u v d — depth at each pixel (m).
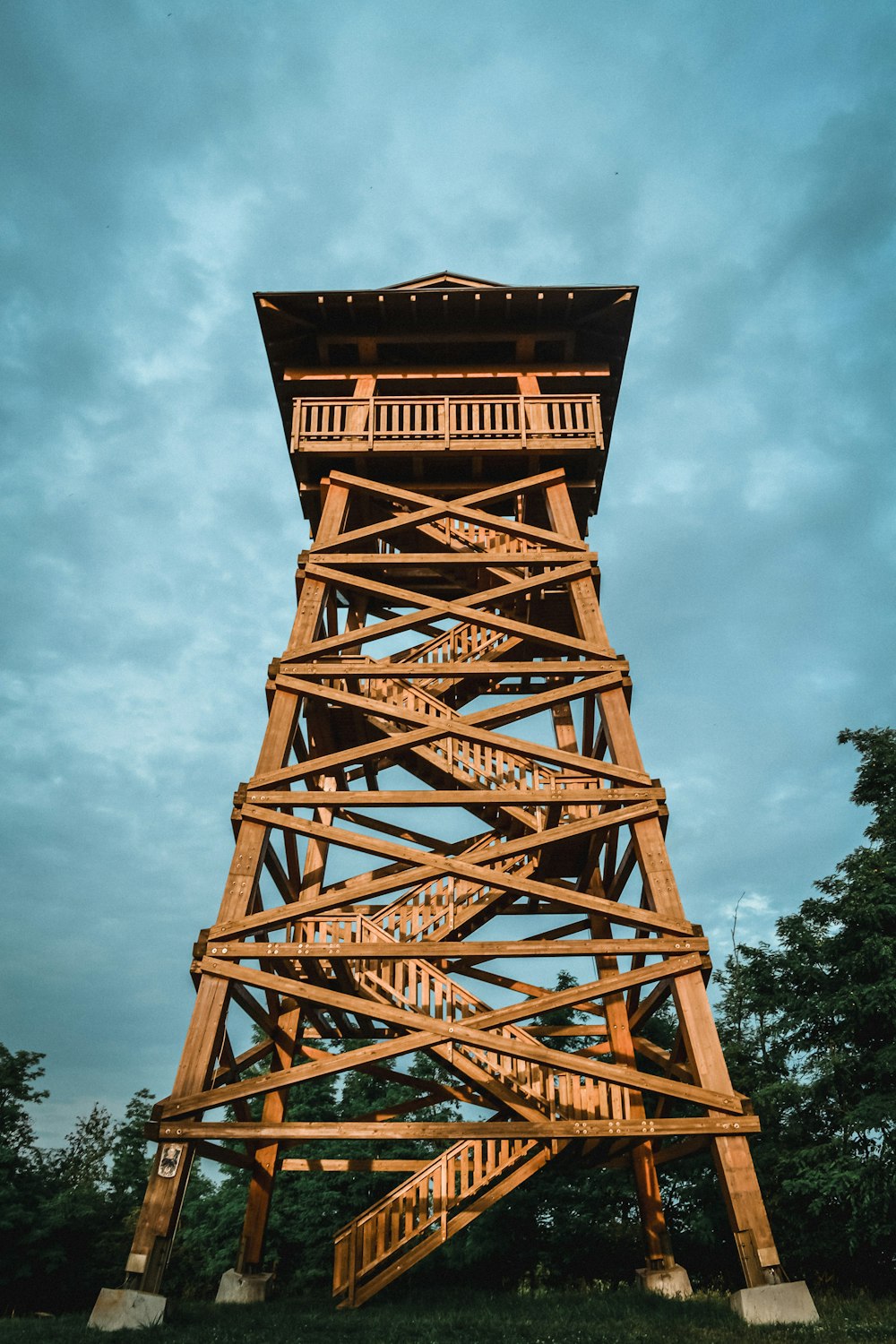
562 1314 11.54
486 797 13.56
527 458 17.72
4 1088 25.00
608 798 13.58
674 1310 11.45
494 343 18.88
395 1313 12.22
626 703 14.70
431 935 14.96
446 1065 13.23
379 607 20.38
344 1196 25.39
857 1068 18.64
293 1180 26.70
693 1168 21.42
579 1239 22.14
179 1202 11.00
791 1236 18.48
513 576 17.02
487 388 18.61
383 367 18.67
